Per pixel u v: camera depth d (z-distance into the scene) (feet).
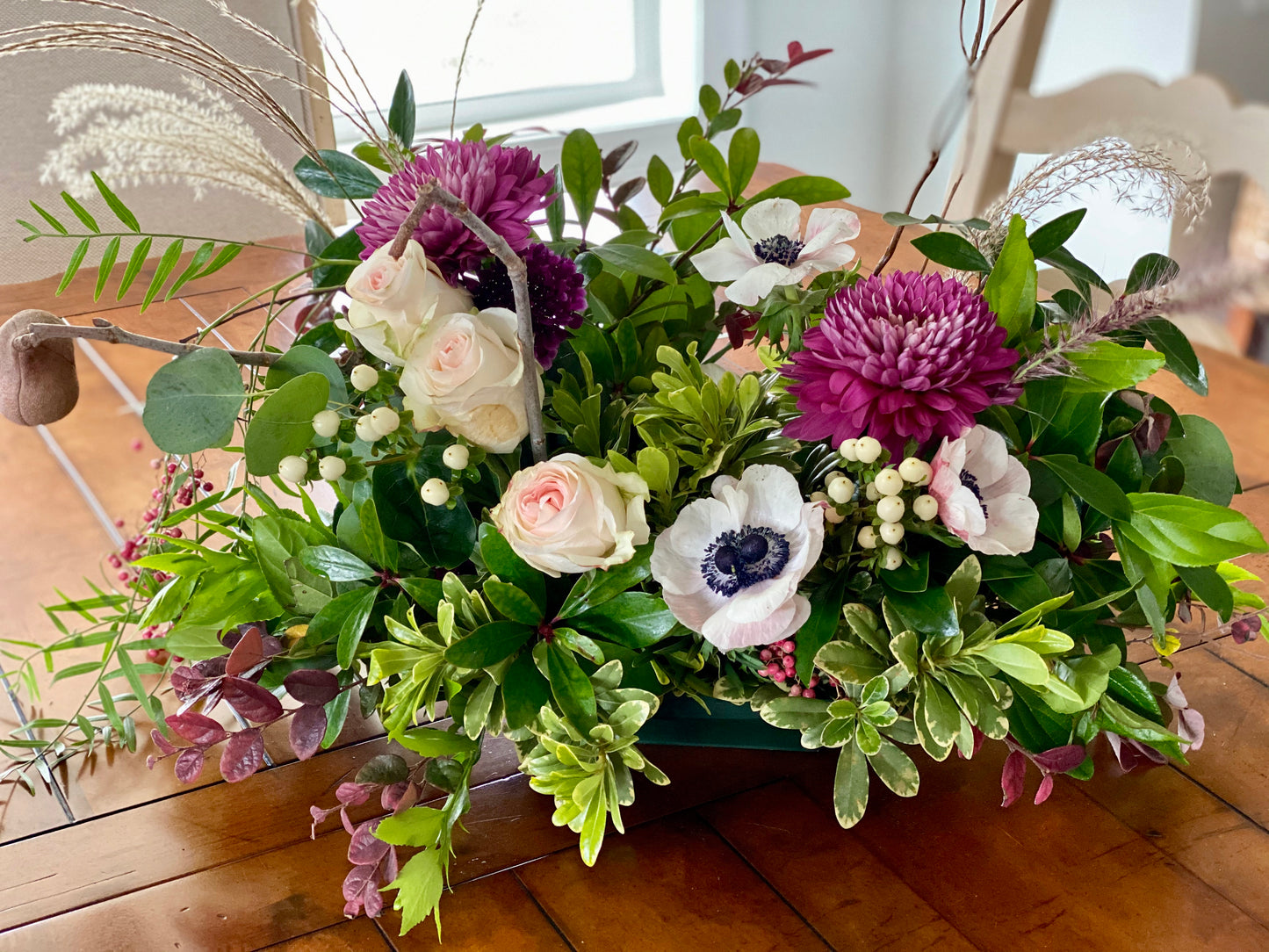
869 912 1.85
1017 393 1.72
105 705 2.28
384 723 1.86
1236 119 3.84
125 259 4.93
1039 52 4.64
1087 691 1.77
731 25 8.28
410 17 7.66
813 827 2.03
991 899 1.87
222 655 2.10
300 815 2.12
